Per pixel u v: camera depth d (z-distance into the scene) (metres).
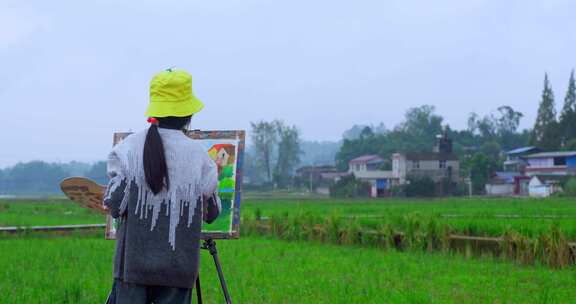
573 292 9.58
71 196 4.85
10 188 169.00
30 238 19.92
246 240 19.39
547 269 12.37
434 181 81.38
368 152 121.69
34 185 171.12
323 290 9.28
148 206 4.05
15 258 13.62
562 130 103.00
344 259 13.76
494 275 11.36
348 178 88.44
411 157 86.94
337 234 18.33
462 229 16.06
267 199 68.94
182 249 4.08
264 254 14.73
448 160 87.56
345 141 125.19
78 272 11.27
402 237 16.34
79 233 21.28
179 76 4.29
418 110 134.38
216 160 5.55
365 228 17.97
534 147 99.62
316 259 13.71
